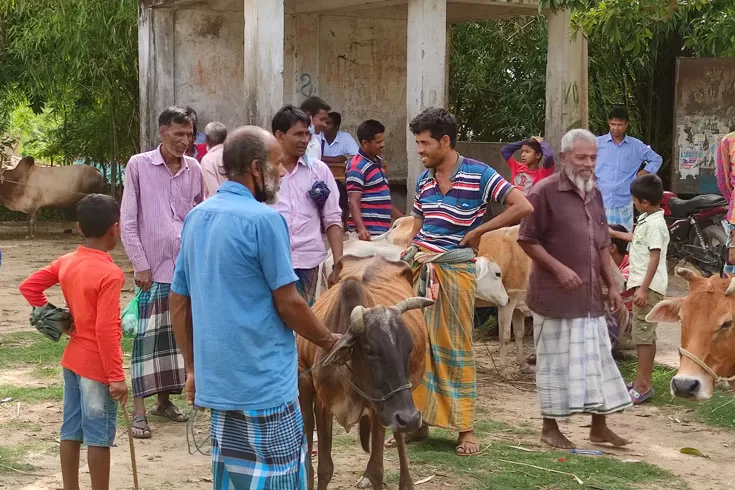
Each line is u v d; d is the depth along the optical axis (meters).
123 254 16.30
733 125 13.38
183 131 6.71
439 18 10.45
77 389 4.88
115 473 5.80
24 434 6.52
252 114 10.80
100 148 20.14
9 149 23.31
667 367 8.59
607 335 6.43
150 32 12.96
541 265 6.28
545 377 6.36
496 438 6.58
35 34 16.44
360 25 13.62
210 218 3.92
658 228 7.44
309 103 9.64
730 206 8.07
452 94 16.78
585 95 11.54
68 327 4.84
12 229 19.34
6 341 9.34
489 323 9.73
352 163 8.47
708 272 12.45
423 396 6.09
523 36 16.08
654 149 15.70
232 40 13.43
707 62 13.38
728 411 7.26
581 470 5.90
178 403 7.54
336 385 4.71
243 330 3.83
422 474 5.79
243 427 3.88
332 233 6.41
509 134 16.64
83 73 17.44
